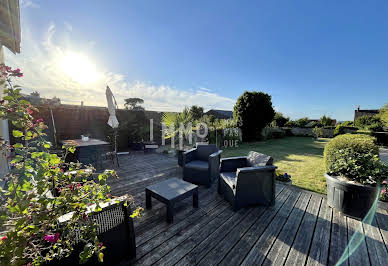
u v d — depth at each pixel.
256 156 3.06
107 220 1.50
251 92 11.35
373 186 2.40
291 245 1.92
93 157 3.94
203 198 3.02
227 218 2.41
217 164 3.95
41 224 1.05
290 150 8.27
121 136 7.20
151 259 1.69
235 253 1.79
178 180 2.85
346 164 2.63
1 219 0.96
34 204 1.05
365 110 18.41
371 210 2.36
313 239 2.02
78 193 1.20
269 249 1.85
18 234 0.95
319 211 2.62
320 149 8.66
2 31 2.74
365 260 1.72
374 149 2.79
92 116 6.34
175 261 1.68
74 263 1.32
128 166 4.90
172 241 1.94
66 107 5.66
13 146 1.16
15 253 0.90
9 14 2.30
